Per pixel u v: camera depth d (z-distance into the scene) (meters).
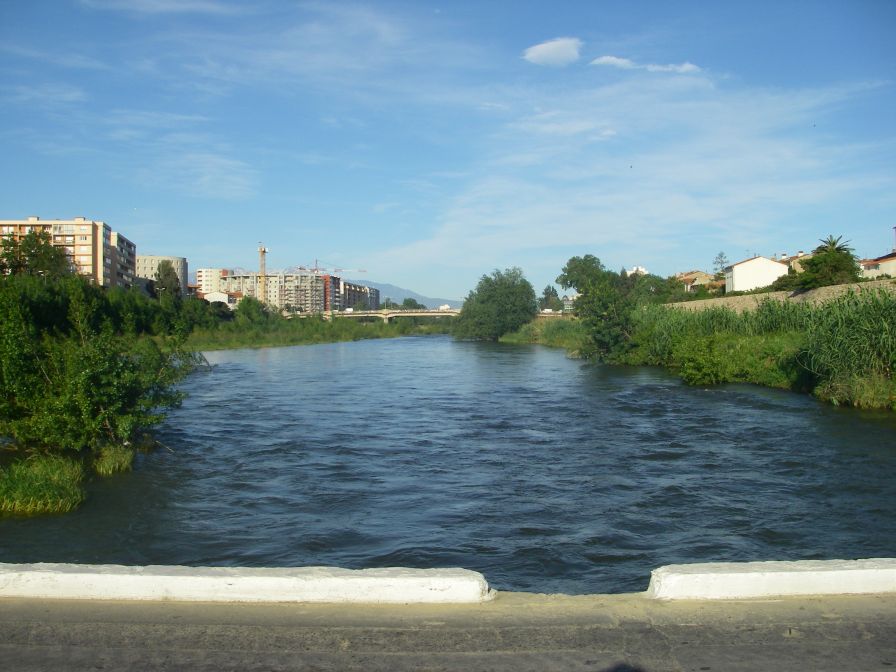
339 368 49.91
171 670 4.59
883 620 5.22
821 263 49.56
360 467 17.06
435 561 10.38
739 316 41.38
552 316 103.19
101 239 120.50
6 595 5.68
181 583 5.64
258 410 27.38
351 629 5.14
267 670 4.57
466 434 21.62
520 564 10.20
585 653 4.79
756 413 24.31
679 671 4.55
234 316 104.06
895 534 11.39
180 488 15.11
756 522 12.12
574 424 23.27
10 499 13.17
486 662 4.67
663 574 5.74
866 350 24.36
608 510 13.01
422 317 161.88
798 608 5.45
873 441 18.83
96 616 5.34
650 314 47.97
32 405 17.20
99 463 16.66
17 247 71.81
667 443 19.53
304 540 11.50
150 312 73.88
